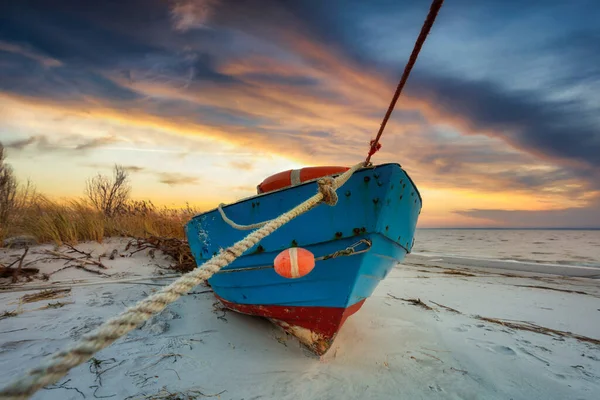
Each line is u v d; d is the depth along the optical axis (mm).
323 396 2479
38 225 8047
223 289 3949
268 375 2754
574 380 2873
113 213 11266
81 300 4520
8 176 8773
